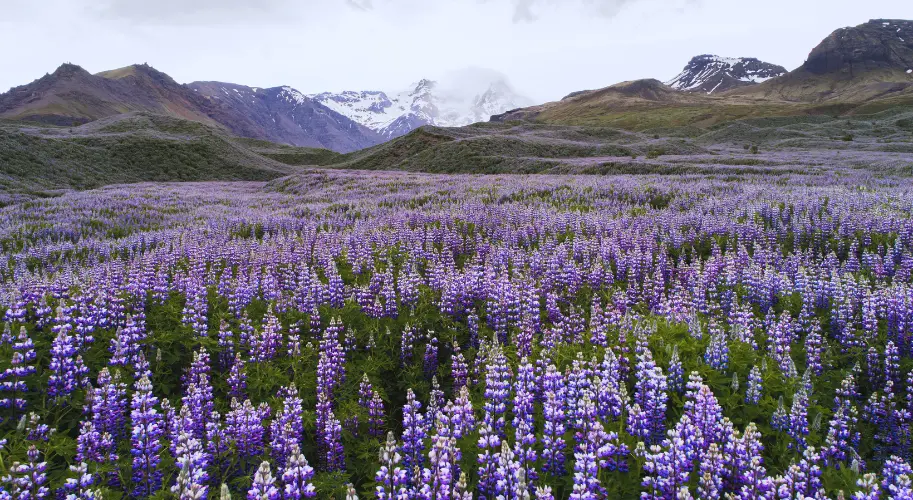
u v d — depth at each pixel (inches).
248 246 700.7
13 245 882.1
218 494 227.6
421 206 1176.8
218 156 3403.1
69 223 1061.1
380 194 1572.3
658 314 412.2
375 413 295.0
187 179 2974.9
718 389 285.9
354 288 471.2
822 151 2915.8
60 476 222.5
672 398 278.4
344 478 242.2
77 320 324.5
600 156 3171.8
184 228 990.4
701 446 224.5
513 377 293.4
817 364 331.0
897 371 323.3
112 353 322.3
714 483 205.3
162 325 373.1
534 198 1158.3
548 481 219.6
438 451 202.1
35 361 299.6
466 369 331.3
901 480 195.5
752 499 200.7
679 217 778.8
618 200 1087.6
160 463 229.0
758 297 467.8
